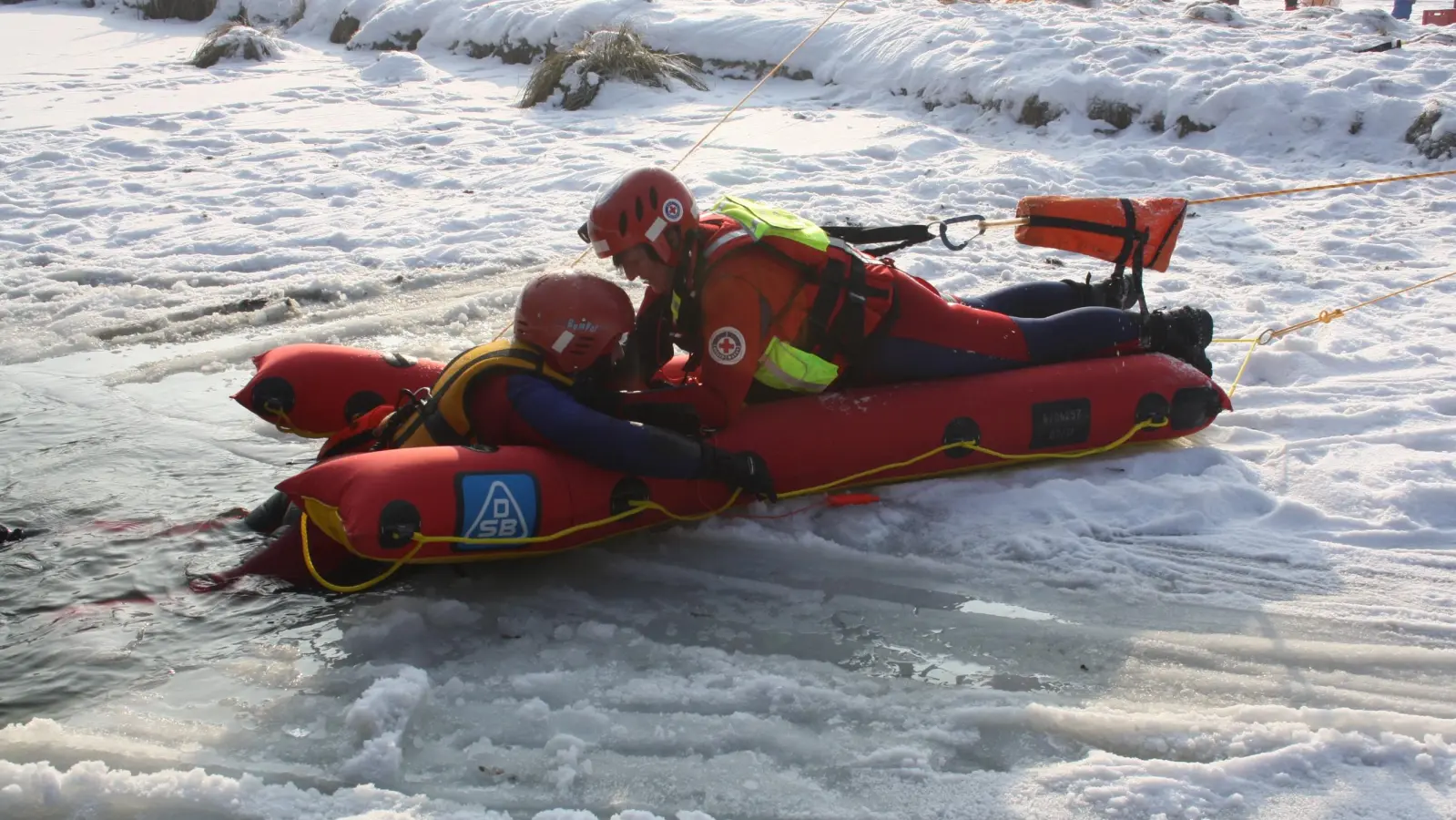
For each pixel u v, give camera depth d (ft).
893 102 35.68
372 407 14.76
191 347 19.31
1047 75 32.76
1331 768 9.44
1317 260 22.29
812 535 13.21
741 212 12.82
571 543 12.51
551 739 9.83
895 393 13.94
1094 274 21.54
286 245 24.38
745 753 9.72
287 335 19.60
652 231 12.25
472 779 9.43
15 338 19.60
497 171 29.60
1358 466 14.39
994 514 13.61
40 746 9.78
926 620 11.69
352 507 11.21
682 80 38.45
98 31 52.95
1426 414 15.71
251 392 14.47
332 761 9.64
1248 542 12.96
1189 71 32.40
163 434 16.21
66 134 33.42
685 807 9.14
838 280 13.17
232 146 32.60
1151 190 26.84
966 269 21.77
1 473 14.96
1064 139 31.17
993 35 36.60
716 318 12.46
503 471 11.89
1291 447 15.01
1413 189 26.53
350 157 31.27
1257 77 31.32
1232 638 11.27
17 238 24.61
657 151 30.73
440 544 11.64
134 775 9.30
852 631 11.53
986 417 13.94
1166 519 13.30
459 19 46.06
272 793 9.15
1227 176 27.73
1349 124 29.55
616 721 10.15
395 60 42.37
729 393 12.70
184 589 12.34
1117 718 10.02
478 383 12.75
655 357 13.69
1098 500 13.73
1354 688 10.52
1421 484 13.73
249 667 10.95
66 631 11.55
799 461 13.28
